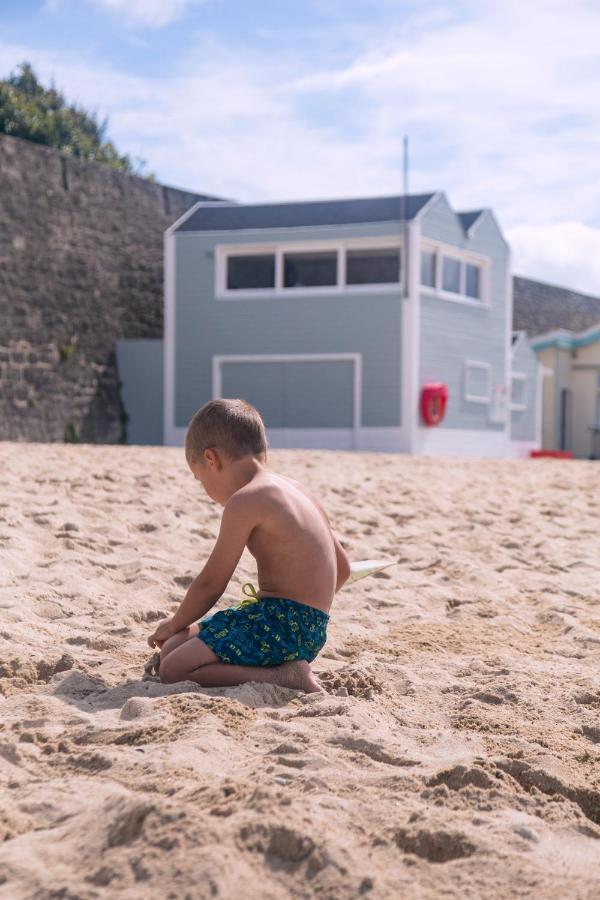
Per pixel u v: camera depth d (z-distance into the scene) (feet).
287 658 11.80
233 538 11.55
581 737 10.83
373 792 8.20
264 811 7.11
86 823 7.07
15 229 68.64
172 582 17.95
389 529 25.76
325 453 53.26
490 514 29.99
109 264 76.74
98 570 17.95
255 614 11.80
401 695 12.19
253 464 12.06
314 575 11.87
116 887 6.20
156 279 81.41
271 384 73.61
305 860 6.60
